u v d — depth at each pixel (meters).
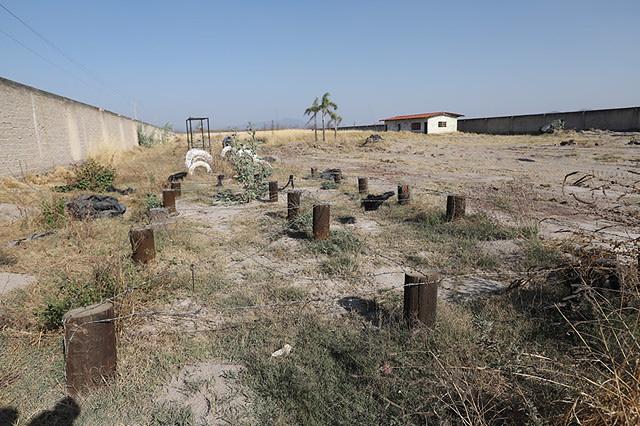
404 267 5.29
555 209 8.45
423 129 49.09
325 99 33.75
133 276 4.33
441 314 3.72
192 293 4.48
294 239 6.62
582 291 3.46
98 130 23.03
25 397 2.78
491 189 11.30
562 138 32.34
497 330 3.46
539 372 2.71
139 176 14.65
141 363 3.16
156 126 51.50
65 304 3.64
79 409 2.70
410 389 2.76
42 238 6.44
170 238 6.47
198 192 11.71
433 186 12.20
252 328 3.72
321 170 17.38
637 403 1.96
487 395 2.57
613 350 2.68
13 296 4.26
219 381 3.00
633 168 15.85
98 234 6.66
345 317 3.91
